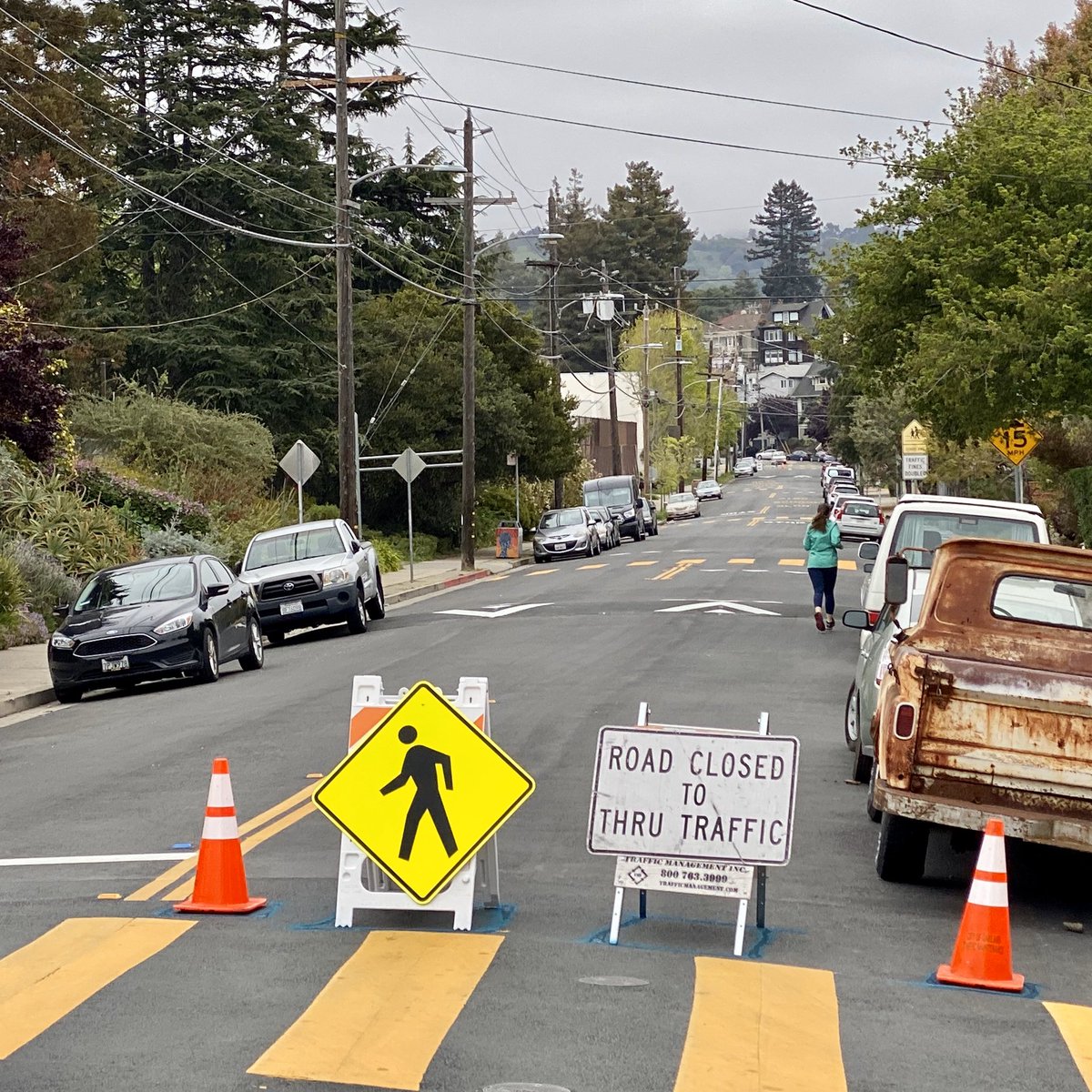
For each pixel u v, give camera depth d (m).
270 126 56.78
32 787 13.55
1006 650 9.62
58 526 32.56
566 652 22.48
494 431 56.12
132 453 43.38
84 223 46.09
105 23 52.25
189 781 13.35
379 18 65.69
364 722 8.71
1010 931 8.95
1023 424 27.83
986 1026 7.11
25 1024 6.95
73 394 44.97
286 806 12.03
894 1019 7.17
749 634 24.67
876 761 9.68
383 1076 6.25
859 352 28.41
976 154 24.83
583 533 51.03
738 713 16.50
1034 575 9.66
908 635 9.88
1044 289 21.89
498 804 8.53
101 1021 6.97
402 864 8.52
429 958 7.94
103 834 11.35
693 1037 6.78
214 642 21.67
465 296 46.81
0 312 25.50
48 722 18.69
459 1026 6.88
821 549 25.14
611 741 8.45
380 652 24.08
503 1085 6.16
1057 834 8.87
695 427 121.12
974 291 23.27
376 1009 7.10
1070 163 23.75
